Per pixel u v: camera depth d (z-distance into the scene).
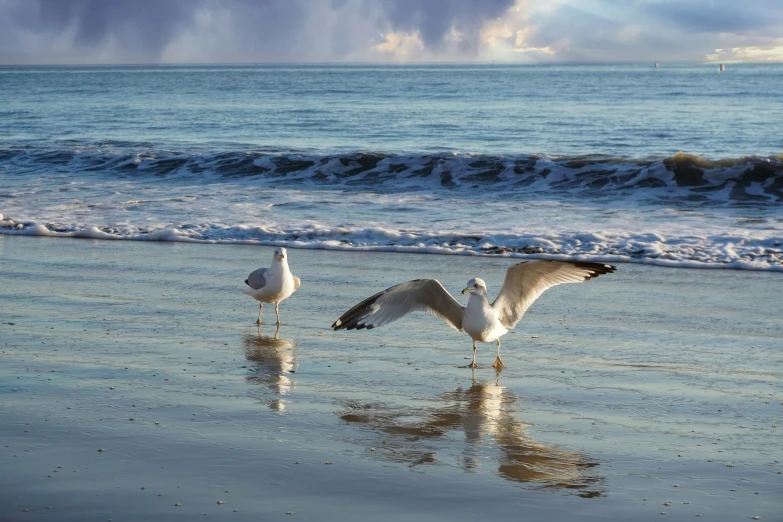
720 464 5.84
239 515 5.07
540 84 85.94
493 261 13.05
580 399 7.26
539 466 5.85
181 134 33.88
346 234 14.95
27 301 10.67
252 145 28.47
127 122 39.28
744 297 10.76
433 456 6.03
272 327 9.63
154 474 5.66
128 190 20.20
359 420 6.77
